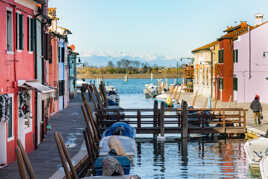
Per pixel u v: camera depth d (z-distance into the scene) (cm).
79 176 1653
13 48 1709
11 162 1658
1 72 1555
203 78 6212
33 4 2020
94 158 1877
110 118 3094
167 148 2522
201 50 6284
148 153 2362
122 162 1559
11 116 1673
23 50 1855
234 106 4306
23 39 1853
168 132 2778
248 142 2009
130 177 1073
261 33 4659
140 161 2139
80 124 2928
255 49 4672
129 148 1891
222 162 2108
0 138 1569
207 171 1908
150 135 3047
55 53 3747
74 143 2127
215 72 5491
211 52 5662
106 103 4022
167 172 1891
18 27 1770
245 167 1992
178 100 5606
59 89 4044
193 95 6450
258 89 4700
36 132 1998
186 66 7569
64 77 4359
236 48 4953
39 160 1706
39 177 1412
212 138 2870
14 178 1384
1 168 1545
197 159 2184
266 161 1617
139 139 2858
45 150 1948
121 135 2206
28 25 1947
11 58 1678
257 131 2588
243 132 2806
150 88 7788
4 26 1594
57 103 3909
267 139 1991
